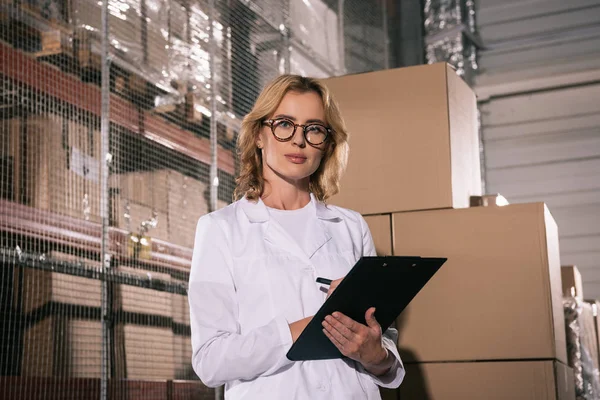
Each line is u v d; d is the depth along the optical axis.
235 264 1.39
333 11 4.07
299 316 1.36
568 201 5.15
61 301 2.07
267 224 1.44
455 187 2.06
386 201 2.08
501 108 5.38
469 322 1.97
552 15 5.29
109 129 2.33
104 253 2.24
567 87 5.25
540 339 1.92
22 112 2.04
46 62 2.13
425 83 2.10
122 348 2.25
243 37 3.14
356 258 1.48
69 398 2.04
